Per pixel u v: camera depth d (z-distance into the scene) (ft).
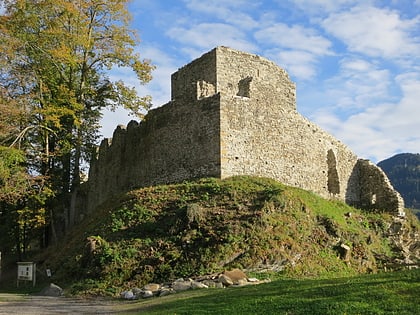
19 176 88.63
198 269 58.23
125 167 105.91
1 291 69.46
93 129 105.40
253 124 87.71
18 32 93.30
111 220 74.49
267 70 97.60
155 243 64.90
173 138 91.45
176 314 37.81
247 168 85.05
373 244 79.36
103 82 105.09
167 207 73.97
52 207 101.65
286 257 62.13
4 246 118.21
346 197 102.12
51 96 101.35
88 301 53.31
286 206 71.61
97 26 102.58
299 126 95.66
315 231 71.46
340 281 42.91
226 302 40.16
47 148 98.94
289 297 38.58
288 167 91.50
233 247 61.26
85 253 67.31
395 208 96.84
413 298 34.24
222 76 93.40
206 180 80.48
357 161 106.73
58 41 96.32
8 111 88.07
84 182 132.67
